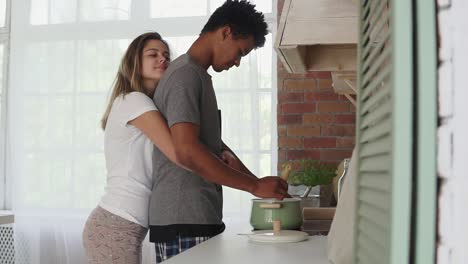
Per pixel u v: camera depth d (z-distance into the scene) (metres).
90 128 4.20
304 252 1.39
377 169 0.57
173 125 1.92
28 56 4.27
